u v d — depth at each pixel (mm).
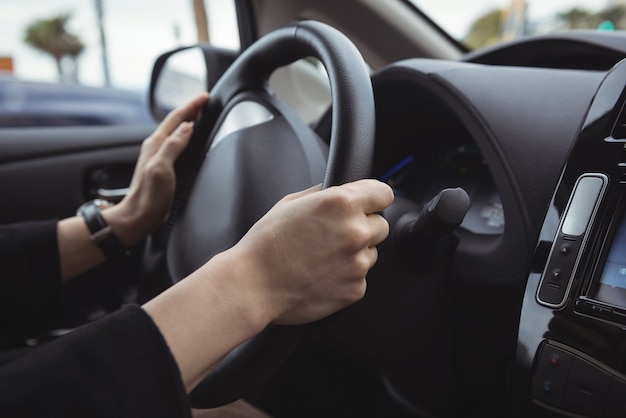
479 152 789
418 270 614
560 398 502
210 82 1223
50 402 317
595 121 529
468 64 738
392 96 797
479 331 655
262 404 972
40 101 1881
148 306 373
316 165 538
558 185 536
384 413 884
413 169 897
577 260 500
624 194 490
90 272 1265
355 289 403
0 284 683
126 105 2004
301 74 1381
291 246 383
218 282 375
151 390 340
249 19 1439
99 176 1381
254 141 579
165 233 685
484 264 605
